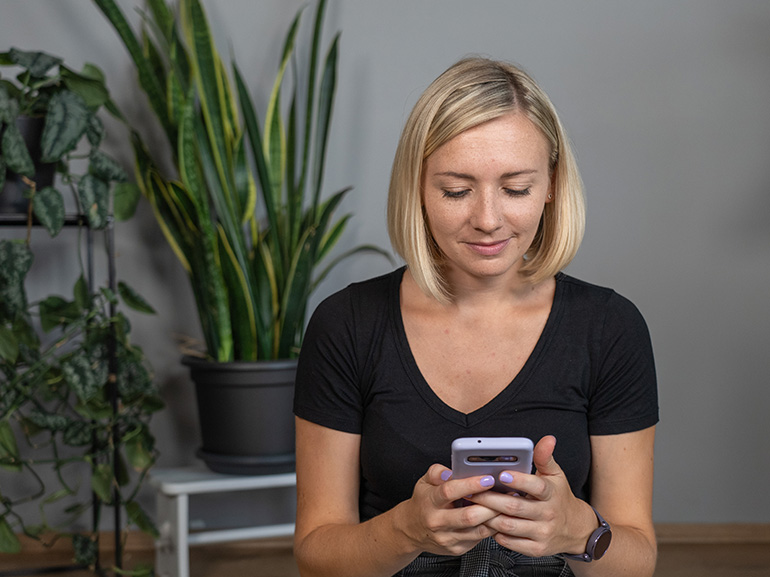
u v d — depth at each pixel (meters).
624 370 1.00
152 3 2.15
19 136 1.81
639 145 2.44
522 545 0.81
